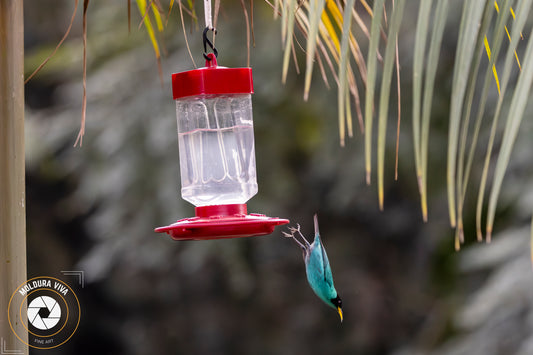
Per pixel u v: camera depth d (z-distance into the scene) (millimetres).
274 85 8805
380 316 10711
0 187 2273
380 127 1591
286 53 1743
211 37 8547
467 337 5719
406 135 8609
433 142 8516
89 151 8727
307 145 9234
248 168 3146
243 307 11266
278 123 9070
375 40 1609
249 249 10078
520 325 5438
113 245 8656
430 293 9961
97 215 8898
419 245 10031
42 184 11891
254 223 2639
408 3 8438
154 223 8555
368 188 9156
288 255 10422
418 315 10391
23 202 2320
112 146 8531
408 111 8570
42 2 11102
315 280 3117
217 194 3133
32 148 8914
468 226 7855
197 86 2834
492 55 1626
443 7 1597
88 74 8875
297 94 8930
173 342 11703
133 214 8594
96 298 12195
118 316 12172
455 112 1595
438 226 9484
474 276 7645
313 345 11078
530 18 6699
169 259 8938
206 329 11391
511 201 6680
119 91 8727
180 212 8445
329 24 2479
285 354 11031
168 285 11234
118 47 8805
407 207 9602
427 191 8883
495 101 7199
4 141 2273
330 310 11109
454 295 7770
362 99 8406
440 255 9578
